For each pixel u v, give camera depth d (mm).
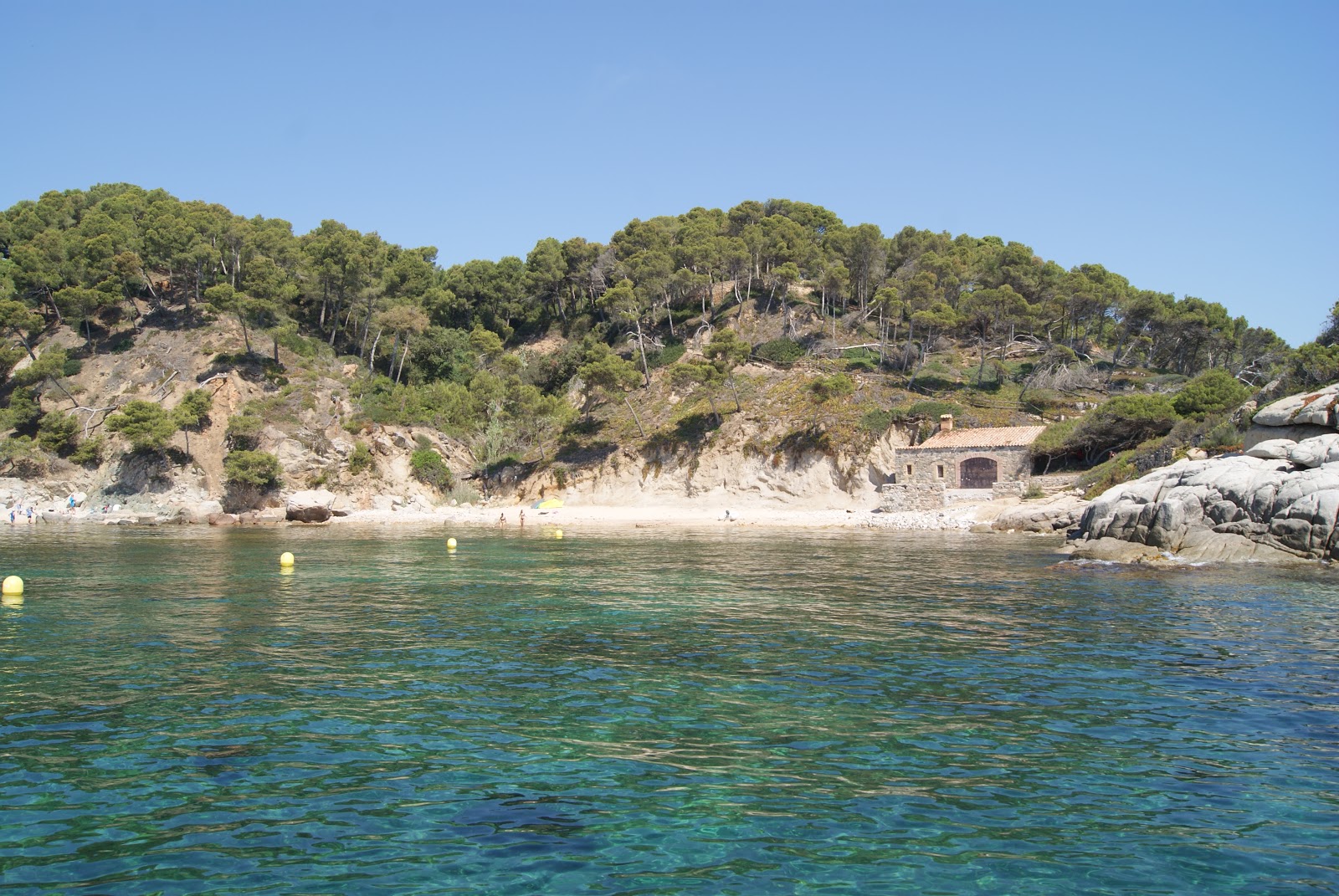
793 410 90688
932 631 25688
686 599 31953
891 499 77500
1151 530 44250
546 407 99812
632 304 111188
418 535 67438
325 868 10820
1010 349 111562
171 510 87188
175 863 10898
